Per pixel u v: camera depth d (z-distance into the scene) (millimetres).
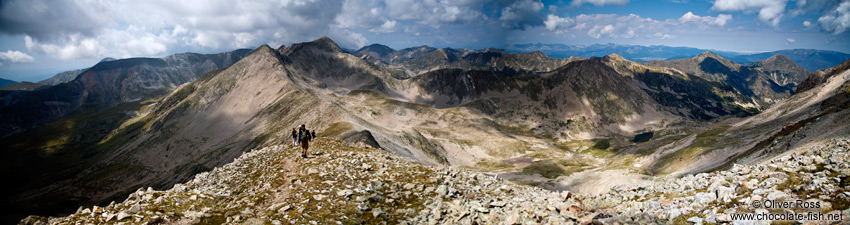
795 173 14227
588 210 15312
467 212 17625
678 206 13859
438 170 28719
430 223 17734
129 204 18172
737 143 103125
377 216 18953
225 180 27828
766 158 66000
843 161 13734
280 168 27750
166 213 17438
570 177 132000
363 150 36094
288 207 18922
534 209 16078
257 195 21969
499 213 16984
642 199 15734
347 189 22297
